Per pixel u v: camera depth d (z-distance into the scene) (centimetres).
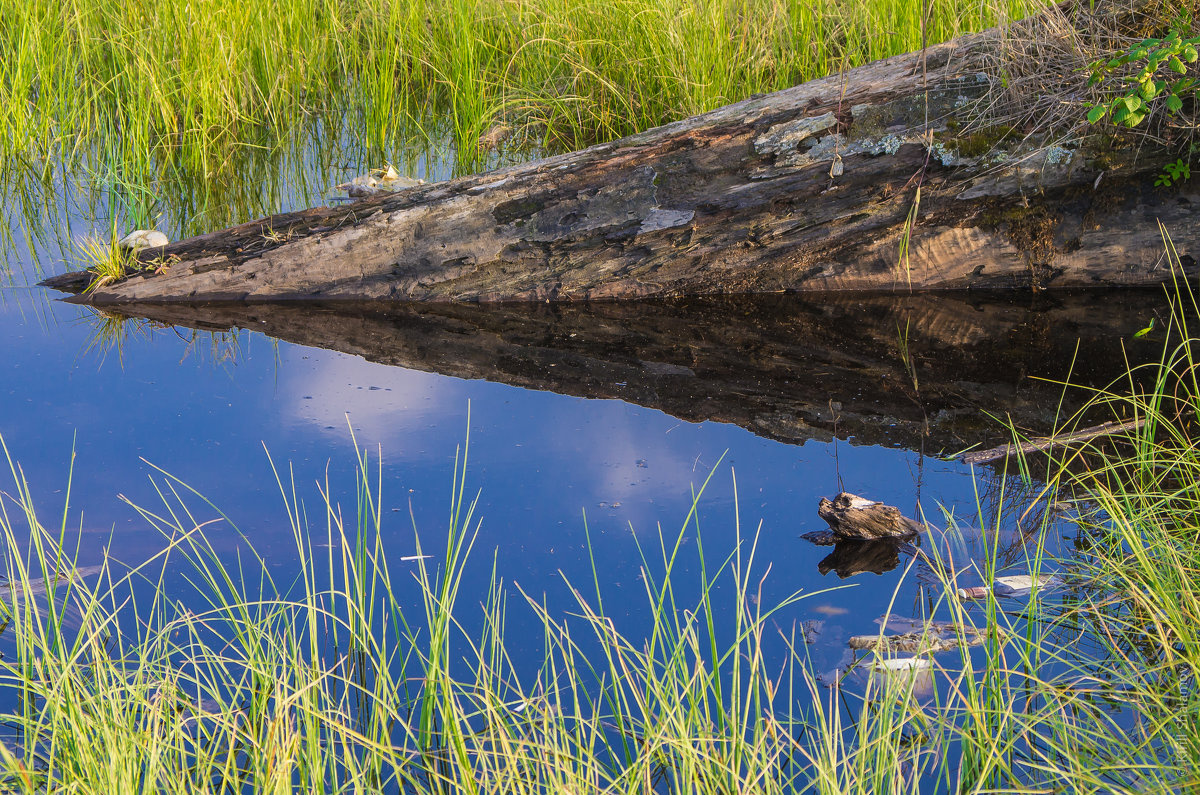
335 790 196
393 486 340
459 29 743
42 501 321
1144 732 214
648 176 502
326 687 227
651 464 357
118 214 608
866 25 693
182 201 635
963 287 523
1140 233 490
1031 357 441
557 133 702
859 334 475
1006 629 258
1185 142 462
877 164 490
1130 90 441
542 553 301
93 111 698
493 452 365
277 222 532
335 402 404
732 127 499
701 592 281
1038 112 479
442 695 206
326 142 739
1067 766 208
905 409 398
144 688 217
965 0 651
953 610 229
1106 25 478
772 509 327
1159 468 327
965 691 237
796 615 271
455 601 277
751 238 510
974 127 480
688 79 684
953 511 321
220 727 217
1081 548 294
